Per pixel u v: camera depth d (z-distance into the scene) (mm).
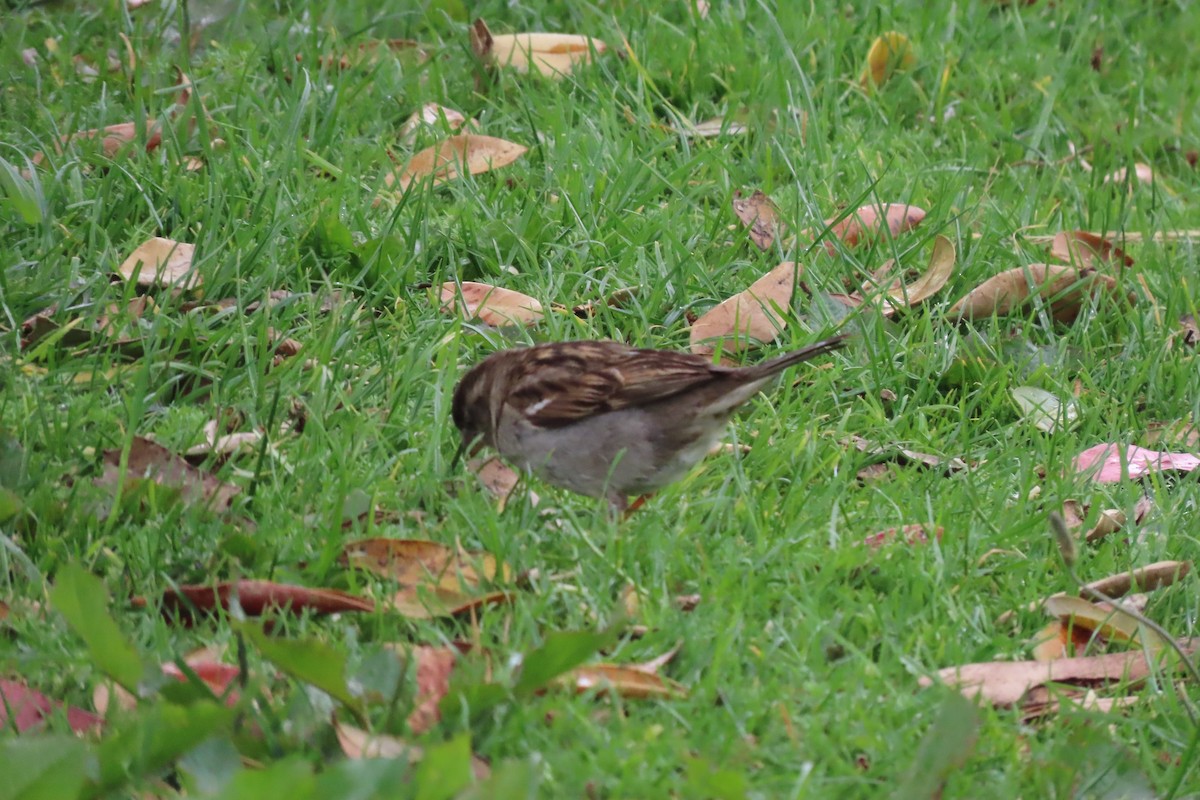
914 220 12734
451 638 7766
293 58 14109
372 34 15328
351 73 14016
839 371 10742
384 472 9180
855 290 12039
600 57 14977
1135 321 11750
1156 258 12875
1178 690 7973
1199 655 8195
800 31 16016
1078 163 14969
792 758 6980
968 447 10344
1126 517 9586
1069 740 7184
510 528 8555
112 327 10203
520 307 11148
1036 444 10281
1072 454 10227
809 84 14797
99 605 6543
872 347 10930
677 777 6750
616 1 16125
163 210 11695
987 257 12531
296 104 12914
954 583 8641
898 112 15383
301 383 9992
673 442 8992
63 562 8102
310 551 8359
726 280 11914
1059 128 15477
